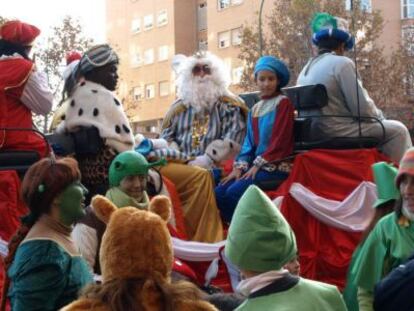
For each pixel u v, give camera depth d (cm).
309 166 604
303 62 2494
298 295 306
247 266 310
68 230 359
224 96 701
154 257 265
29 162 550
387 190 465
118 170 483
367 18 2747
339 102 662
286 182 598
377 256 410
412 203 404
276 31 2639
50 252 338
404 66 2812
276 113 631
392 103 2728
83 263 356
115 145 596
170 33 3794
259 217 309
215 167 672
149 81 3938
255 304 305
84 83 616
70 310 259
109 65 620
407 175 403
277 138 622
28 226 359
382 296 326
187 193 621
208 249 572
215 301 371
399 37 3450
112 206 308
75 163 363
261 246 306
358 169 609
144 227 266
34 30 598
